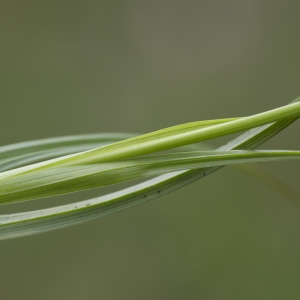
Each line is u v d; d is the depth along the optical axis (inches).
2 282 25.8
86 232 26.0
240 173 24.8
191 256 25.0
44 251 26.0
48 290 25.8
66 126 26.5
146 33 26.0
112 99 26.4
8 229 10.9
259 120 10.7
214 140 25.1
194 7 25.5
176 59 25.8
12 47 26.7
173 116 25.9
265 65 24.8
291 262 24.0
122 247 25.7
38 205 25.7
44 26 26.6
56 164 10.6
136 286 25.3
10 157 12.2
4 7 26.6
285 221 24.2
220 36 25.3
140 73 26.2
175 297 24.8
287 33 24.5
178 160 10.7
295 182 23.9
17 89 26.7
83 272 25.9
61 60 26.6
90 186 10.6
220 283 24.5
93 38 26.4
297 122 24.4
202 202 25.1
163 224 25.5
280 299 23.8
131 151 10.7
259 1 24.7
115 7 26.1
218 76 25.4
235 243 24.5
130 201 11.0
